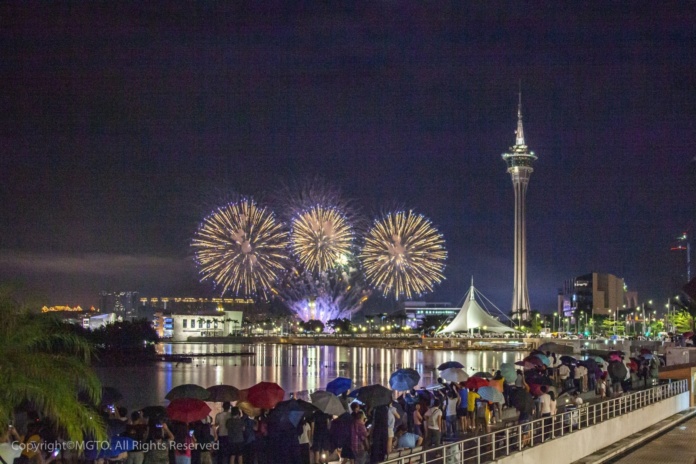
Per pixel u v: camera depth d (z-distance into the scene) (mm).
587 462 33844
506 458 27234
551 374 50594
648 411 45688
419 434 29562
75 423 17125
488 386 34188
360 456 24750
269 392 26172
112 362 157250
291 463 23031
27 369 16891
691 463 34719
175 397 27469
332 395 25828
